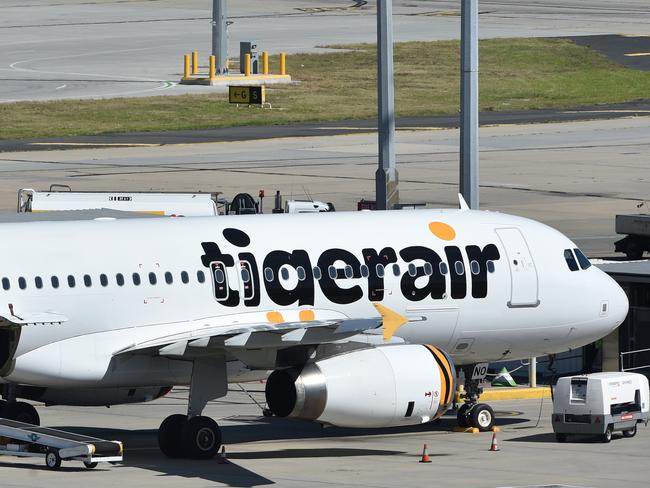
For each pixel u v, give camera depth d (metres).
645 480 74.06
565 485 72.44
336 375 79.50
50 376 79.88
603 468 77.56
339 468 77.69
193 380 80.94
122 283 80.94
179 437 81.25
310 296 85.00
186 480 73.62
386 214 90.31
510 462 79.62
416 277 87.94
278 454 82.81
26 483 72.19
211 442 80.88
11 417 86.06
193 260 82.88
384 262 87.44
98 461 76.62
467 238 90.75
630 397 87.94
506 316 90.88
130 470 76.81
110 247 81.62
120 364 80.94
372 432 91.31
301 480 73.81
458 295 89.19
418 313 88.06
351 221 88.62
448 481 73.56
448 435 90.00
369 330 83.00
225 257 83.62
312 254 85.75
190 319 82.38
